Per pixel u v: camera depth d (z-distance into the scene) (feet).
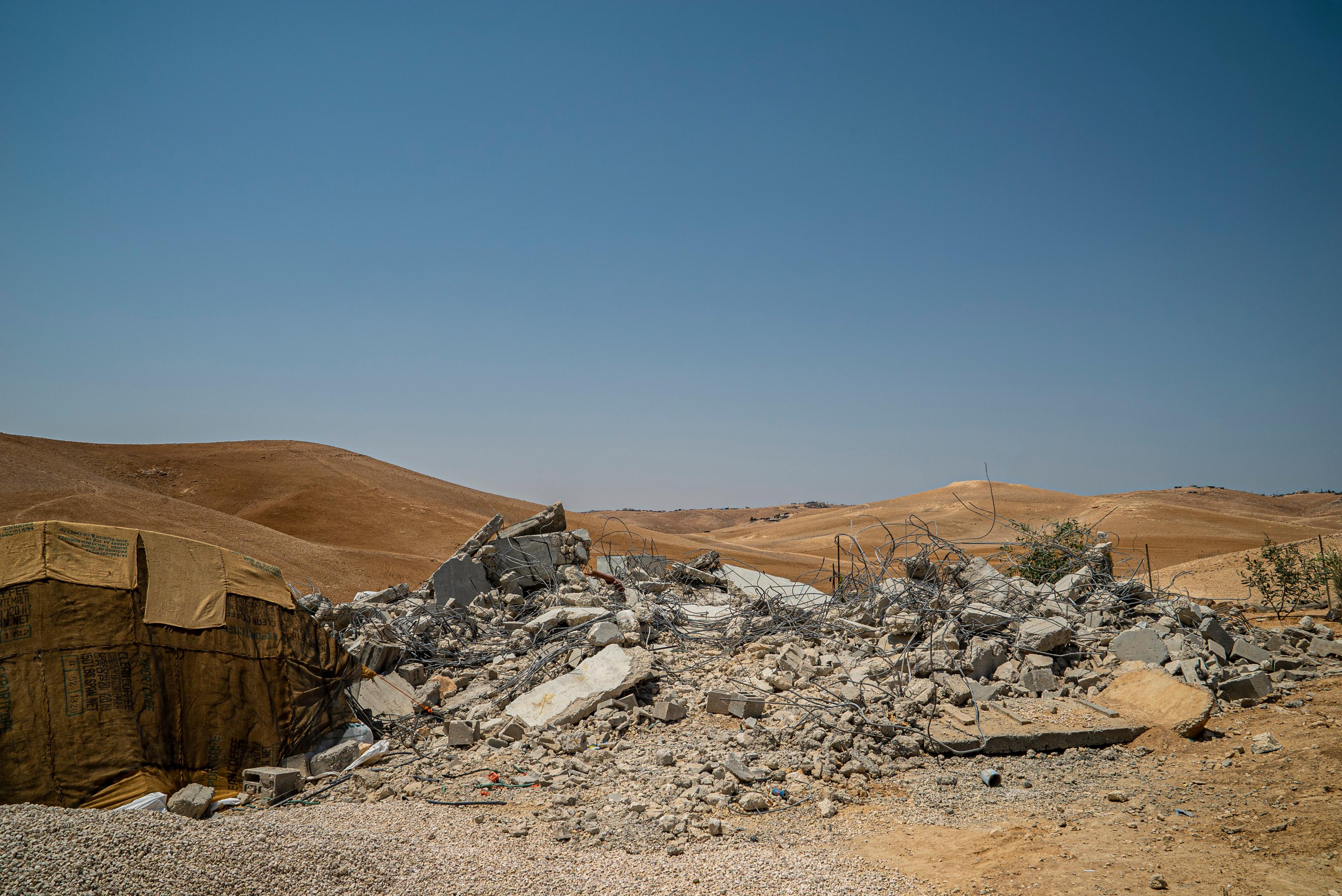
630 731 31.19
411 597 52.49
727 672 36.63
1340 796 21.53
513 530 58.18
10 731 24.64
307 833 20.45
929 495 465.47
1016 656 35.32
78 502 190.19
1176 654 34.73
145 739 26.76
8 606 25.49
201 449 325.62
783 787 25.81
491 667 39.47
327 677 32.42
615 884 18.67
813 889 18.48
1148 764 26.73
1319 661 36.17
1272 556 56.13
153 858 17.35
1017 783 25.88
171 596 28.48
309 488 290.97
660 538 307.78
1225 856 19.45
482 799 25.67
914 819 23.36
